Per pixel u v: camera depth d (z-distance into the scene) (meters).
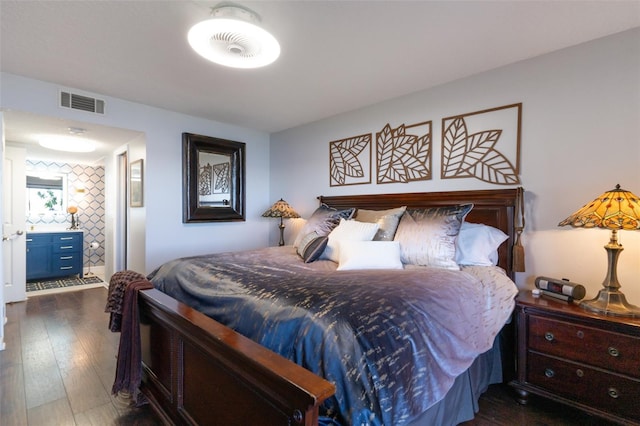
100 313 3.49
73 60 2.28
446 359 1.32
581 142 2.05
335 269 2.05
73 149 4.06
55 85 2.72
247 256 2.45
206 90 2.86
